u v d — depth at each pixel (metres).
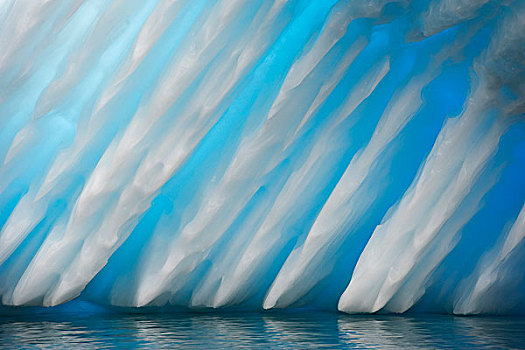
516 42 12.58
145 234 17.67
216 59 15.34
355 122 16.22
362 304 15.99
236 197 16.12
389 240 15.24
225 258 17.06
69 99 16.78
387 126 15.27
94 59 15.98
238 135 16.30
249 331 12.54
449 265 17.12
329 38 14.62
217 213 15.89
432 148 15.28
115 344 10.63
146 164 15.27
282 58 16.05
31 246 17.42
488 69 13.69
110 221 15.55
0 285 17.30
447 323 14.16
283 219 16.45
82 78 16.22
